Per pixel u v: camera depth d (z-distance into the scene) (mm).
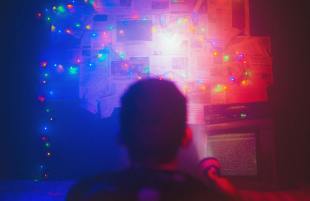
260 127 3658
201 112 4168
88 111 4266
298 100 4211
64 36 4297
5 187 3770
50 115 4266
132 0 4289
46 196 3377
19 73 4297
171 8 4277
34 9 4316
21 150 4258
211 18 4254
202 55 4230
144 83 746
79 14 4301
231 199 735
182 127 736
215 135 3748
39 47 4301
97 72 4270
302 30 4258
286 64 4246
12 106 4285
